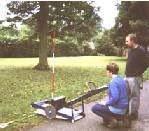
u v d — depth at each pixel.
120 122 8.66
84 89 14.43
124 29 36.06
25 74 20.41
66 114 9.16
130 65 9.30
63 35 25.03
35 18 24.17
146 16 34.53
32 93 13.41
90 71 22.69
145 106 11.16
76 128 8.62
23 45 41.34
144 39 30.19
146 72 22.33
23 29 39.47
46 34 24.05
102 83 16.58
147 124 9.10
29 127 8.59
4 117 9.48
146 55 9.31
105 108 8.62
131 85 9.31
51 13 24.02
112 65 8.44
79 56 44.88
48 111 9.25
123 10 35.47
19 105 11.03
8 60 35.03
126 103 8.50
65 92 13.65
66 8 23.86
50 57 41.06
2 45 40.94
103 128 8.66
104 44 47.47
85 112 10.12
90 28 25.12
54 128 8.57
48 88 14.68
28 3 23.94
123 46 36.97
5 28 25.08
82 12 24.41
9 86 15.19
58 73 21.20
